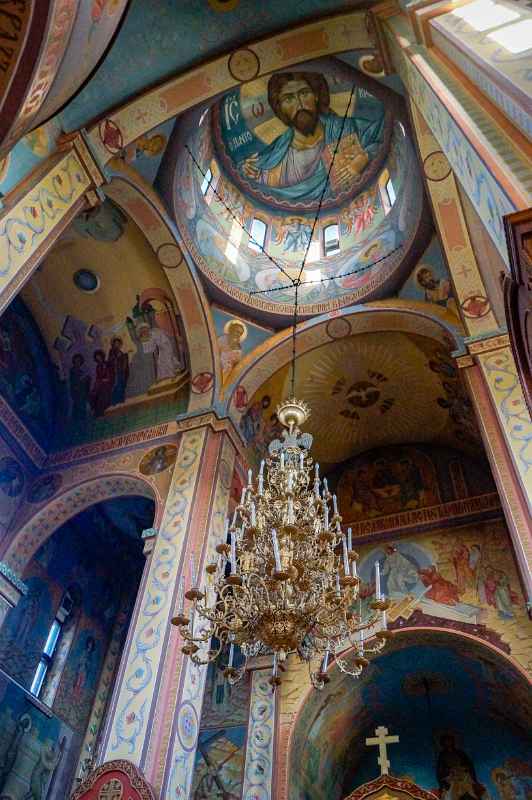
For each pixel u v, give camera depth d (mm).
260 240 15000
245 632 6945
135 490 11789
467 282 10539
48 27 5316
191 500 10633
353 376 13570
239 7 9102
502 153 4621
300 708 11523
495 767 12508
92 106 9062
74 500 12180
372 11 8508
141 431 12594
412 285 12398
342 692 12375
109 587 15305
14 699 11859
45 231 8016
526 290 4098
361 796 8461
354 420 14359
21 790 11516
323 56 9672
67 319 13359
